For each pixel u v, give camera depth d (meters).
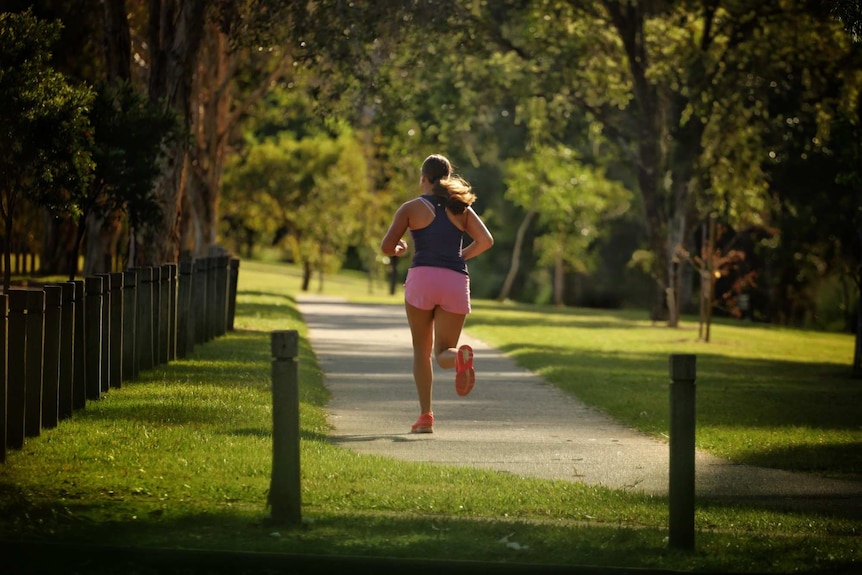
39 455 19.30
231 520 15.58
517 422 28.17
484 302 123.06
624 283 156.50
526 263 163.00
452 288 23.69
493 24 70.00
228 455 20.08
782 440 26.98
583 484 19.78
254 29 47.91
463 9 51.53
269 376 32.31
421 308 23.91
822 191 93.06
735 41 74.19
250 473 18.86
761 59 72.25
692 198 82.69
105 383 27.03
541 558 14.39
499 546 14.84
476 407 30.67
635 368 44.19
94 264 60.97
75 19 53.03
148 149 37.91
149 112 37.75
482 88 78.19
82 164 32.19
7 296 19.25
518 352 48.84
